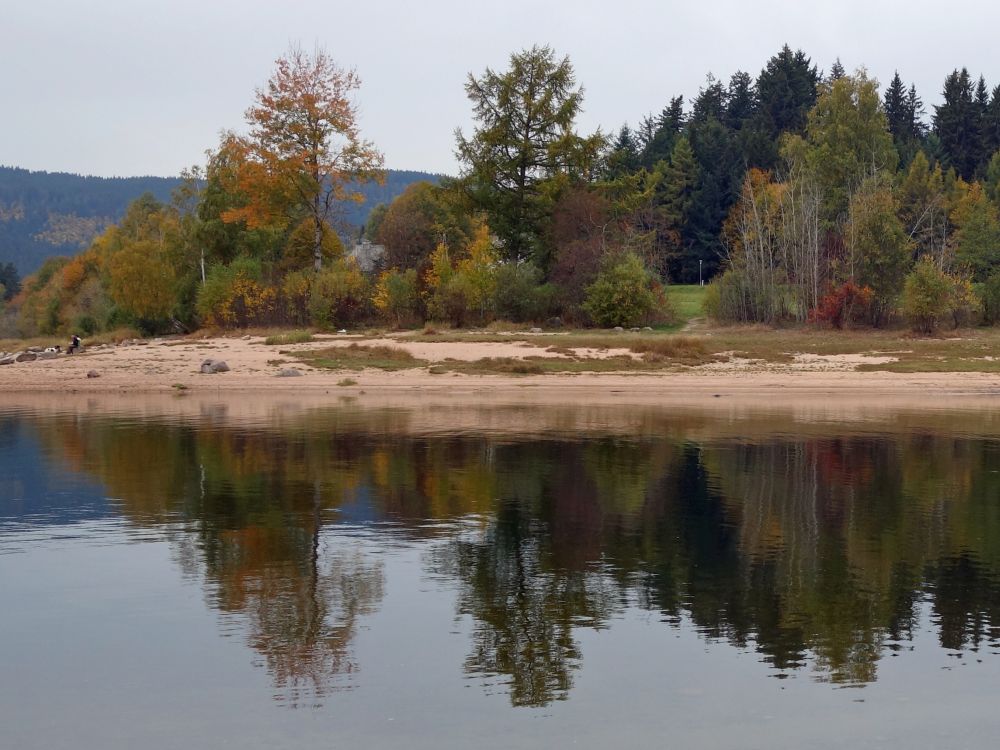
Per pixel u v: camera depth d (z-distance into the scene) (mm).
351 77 58219
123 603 10953
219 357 41625
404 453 20969
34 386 35625
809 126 75125
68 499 16344
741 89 112688
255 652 9555
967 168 99938
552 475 18484
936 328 49656
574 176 59875
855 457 20625
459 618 10453
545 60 58812
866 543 13500
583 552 13000
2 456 20641
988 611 10680
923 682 8867
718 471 18922
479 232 72875
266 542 13523
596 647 9672
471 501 16156
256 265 57156
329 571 12164
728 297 56312
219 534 13961
